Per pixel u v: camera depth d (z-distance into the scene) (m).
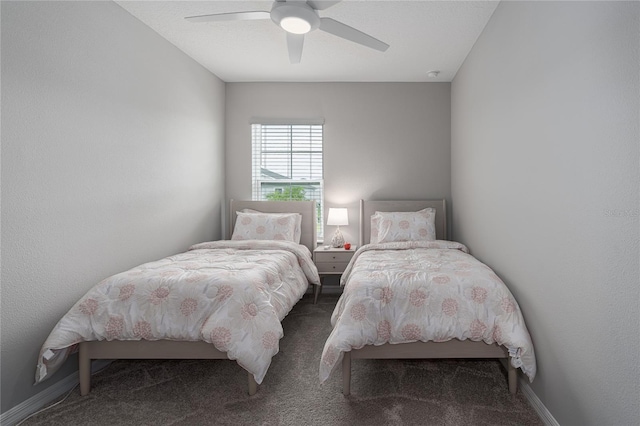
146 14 2.68
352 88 4.21
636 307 1.17
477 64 3.03
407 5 2.52
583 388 1.48
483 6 2.53
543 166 1.82
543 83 1.81
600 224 1.35
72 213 2.15
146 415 1.82
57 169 2.05
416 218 3.75
